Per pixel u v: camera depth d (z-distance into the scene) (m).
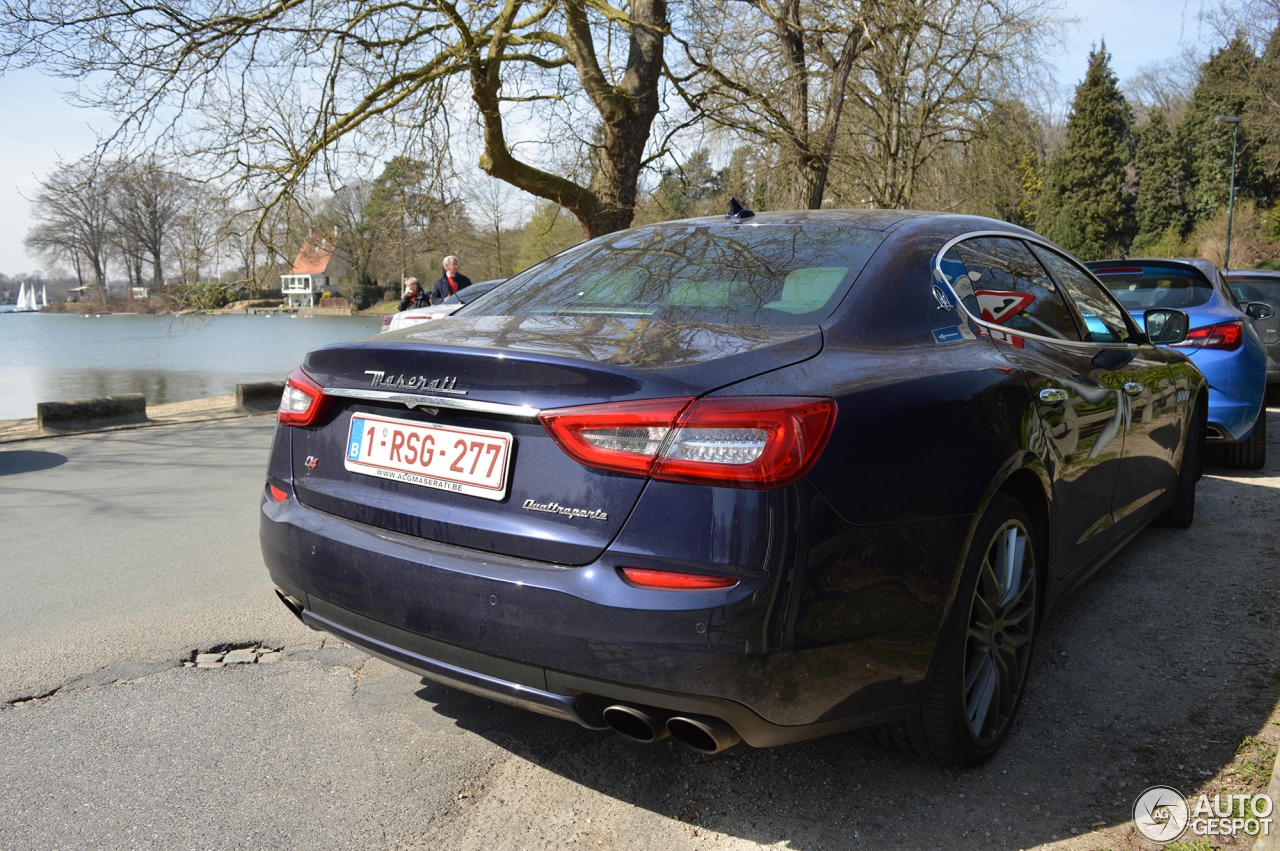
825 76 15.77
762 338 1.94
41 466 6.74
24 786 2.14
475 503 1.86
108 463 6.88
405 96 10.95
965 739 2.11
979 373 2.17
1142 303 5.73
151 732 2.42
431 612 1.84
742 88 13.23
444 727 2.47
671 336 1.96
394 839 1.93
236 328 47.44
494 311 2.55
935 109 21.88
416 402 1.94
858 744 2.36
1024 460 2.21
